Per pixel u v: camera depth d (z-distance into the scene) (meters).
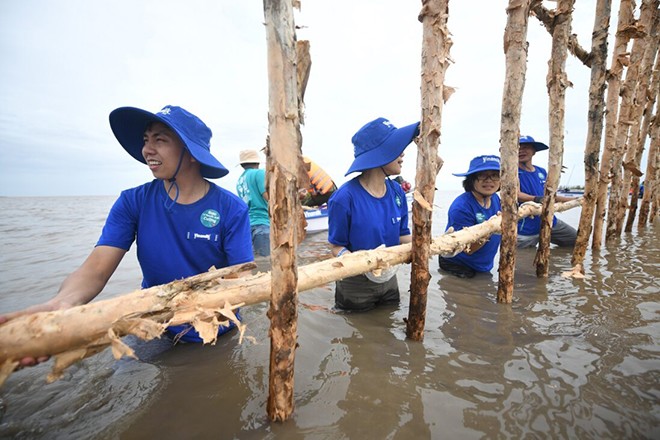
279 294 1.38
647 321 2.43
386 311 2.96
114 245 1.90
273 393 1.49
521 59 2.68
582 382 1.75
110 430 1.51
